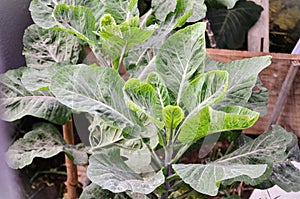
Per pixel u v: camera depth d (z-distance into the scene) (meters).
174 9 1.38
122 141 1.40
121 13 1.38
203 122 1.14
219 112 1.11
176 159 1.29
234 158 1.27
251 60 1.32
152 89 1.19
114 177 1.16
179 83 1.26
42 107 1.43
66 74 1.23
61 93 1.21
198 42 1.26
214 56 1.61
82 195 1.33
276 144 1.29
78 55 1.53
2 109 1.42
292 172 1.37
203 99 1.19
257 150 1.29
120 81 1.25
